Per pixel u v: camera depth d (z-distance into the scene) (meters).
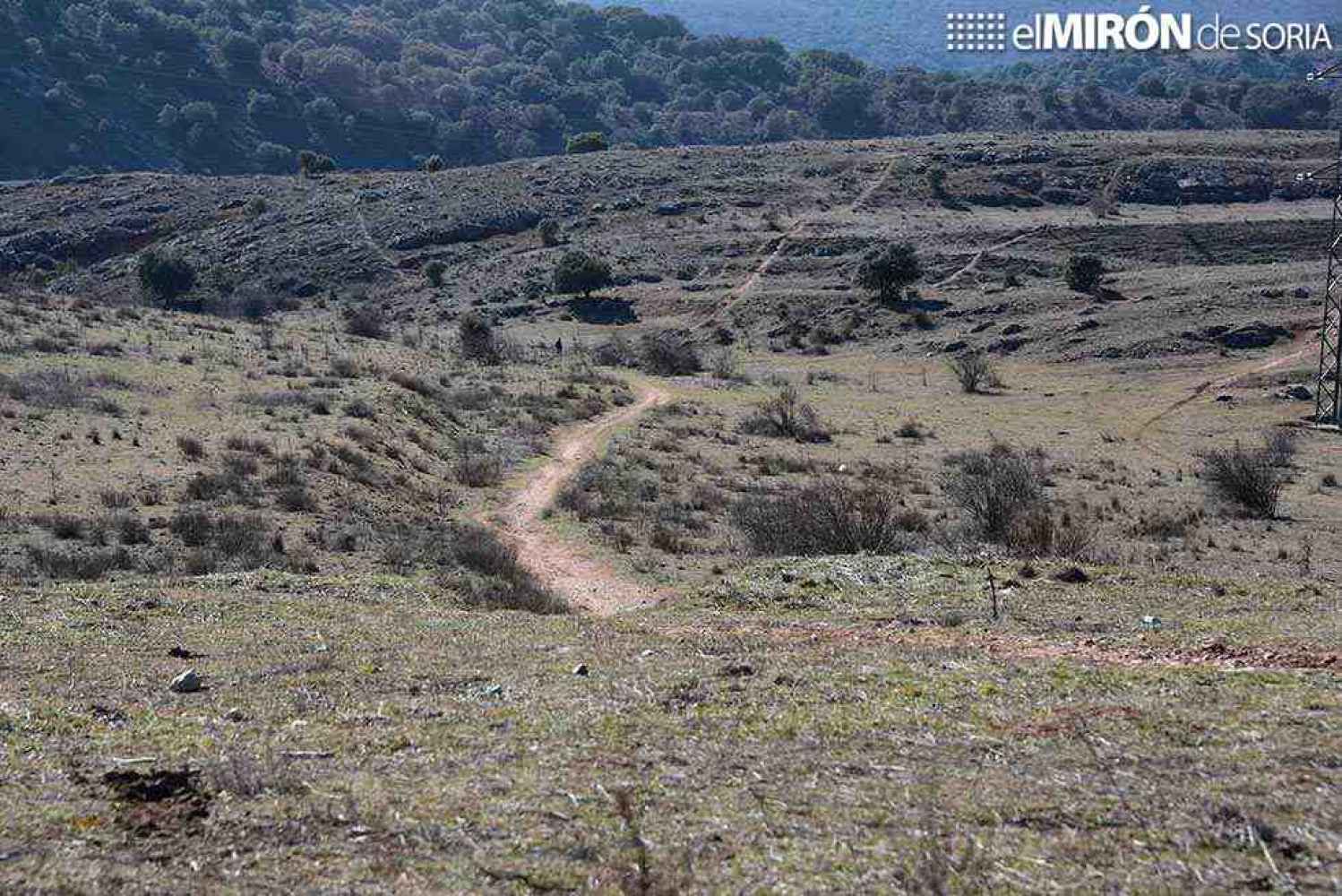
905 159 134.12
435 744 8.42
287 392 44.34
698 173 133.75
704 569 26.44
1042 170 129.38
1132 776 7.28
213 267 113.81
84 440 33.47
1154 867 5.92
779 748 8.12
